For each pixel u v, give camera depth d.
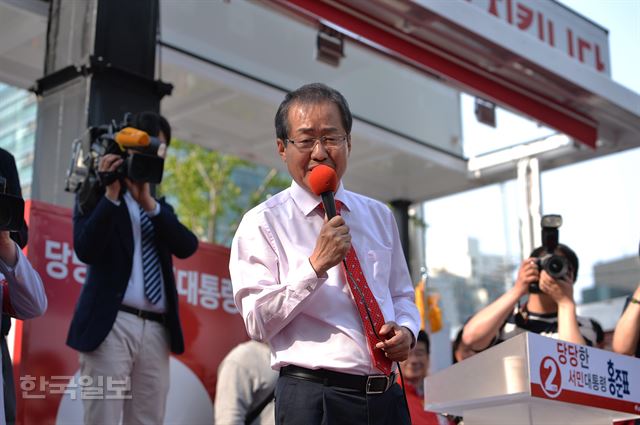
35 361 3.86
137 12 4.57
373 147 7.16
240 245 2.39
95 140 3.77
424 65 5.30
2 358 2.82
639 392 3.05
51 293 3.99
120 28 4.49
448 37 5.24
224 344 4.64
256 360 4.23
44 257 4.01
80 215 3.70
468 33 5.21
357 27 4.97
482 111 6.19
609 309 7.92
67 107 4.44
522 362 2.82
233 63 6.09
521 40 5.50
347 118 2.40
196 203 16.58
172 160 16.72
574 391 2.88
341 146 2.36
